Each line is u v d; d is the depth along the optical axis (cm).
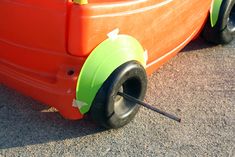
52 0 115
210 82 158
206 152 130
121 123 132
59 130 134
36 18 119
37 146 129
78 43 117
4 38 129
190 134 136
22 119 137
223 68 165
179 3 143
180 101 148
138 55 130
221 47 179
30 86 127
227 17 170
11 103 143
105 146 130
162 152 129
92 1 121
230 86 156
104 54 121
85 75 120
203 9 159
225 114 144
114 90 123
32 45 124
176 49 154
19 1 120
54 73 125
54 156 126
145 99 148
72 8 114
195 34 165
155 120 140
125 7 123
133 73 127
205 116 143
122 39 125
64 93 121
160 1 134
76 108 123
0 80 135
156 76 159
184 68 164
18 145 128
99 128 135
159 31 139
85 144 130
